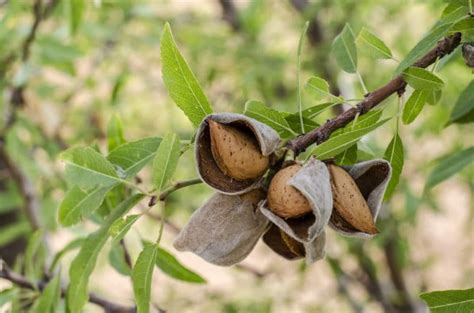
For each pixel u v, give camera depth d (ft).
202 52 4.29
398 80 1.99
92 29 3.71
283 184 1.84
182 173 4.33
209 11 4.92
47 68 3.86
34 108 4.02
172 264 2.39
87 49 4.00
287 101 4.26
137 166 2.07
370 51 2.07
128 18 4.04
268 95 4.25
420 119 4.08
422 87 1.97
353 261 4.63
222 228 1.92
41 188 3.78
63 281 2.58
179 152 1.97
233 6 4.53
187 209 4.42
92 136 4.20
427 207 4.23
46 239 3.40
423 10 3.95
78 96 4.52
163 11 4.71
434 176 2.41
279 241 1.97
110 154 2.08
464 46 1.99
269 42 4.51
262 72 4.04
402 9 3.91
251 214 1.92
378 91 1.98
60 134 4.08
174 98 1.95
